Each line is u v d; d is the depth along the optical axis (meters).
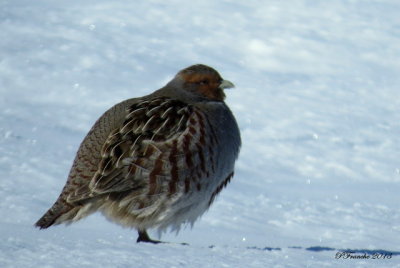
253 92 20.36
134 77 20.19
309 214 11.78
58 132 15.45
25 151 13.46
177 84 8.18
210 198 7.98
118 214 7.40
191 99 8.05
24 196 10.64
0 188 10.97
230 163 8.09
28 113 16.48
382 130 18.41
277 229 10.59
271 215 11.50
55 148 14.08
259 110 19.02
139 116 7.47
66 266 4.75
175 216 7.56
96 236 7.65
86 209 7.30
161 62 21.66
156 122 7.45
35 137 14.62
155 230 7.66
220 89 8.18
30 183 11.53
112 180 7.19
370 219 11.75
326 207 12.40
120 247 5.66
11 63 19.52
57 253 5.11
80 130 15.95
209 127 7.72
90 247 5.47
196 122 7.62
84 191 7.14
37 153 13.46
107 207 7.38
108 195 7.31
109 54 21.38
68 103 17.73
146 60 21.55
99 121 7.64
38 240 5.54
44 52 20.61
